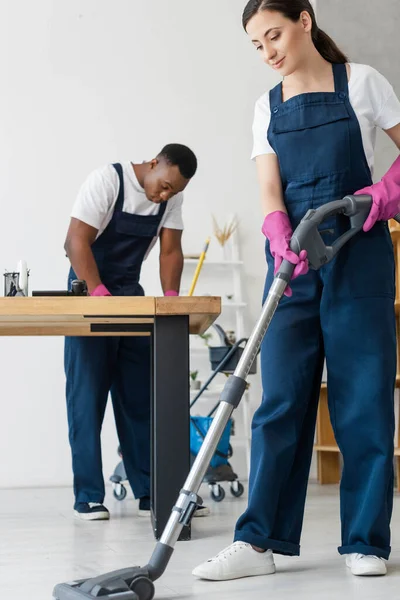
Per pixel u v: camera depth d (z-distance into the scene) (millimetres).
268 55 1911
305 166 1943
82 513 3000
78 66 4680
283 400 1915
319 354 1985
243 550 1860
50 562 2133
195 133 4789
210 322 2639
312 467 4785
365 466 1902
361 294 1914
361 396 1898
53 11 4680
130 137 4703
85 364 2973
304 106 1944
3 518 3102
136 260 3100
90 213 2945
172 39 4809
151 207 3059
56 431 4434
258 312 4773
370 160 1973
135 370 3062
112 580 1482
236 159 4828
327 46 1988
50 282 4520
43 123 4602
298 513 1941
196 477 1574
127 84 4727
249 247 4797
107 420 4480
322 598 1632
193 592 1708
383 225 1957
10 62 4605
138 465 3074
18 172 4543
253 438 1933
